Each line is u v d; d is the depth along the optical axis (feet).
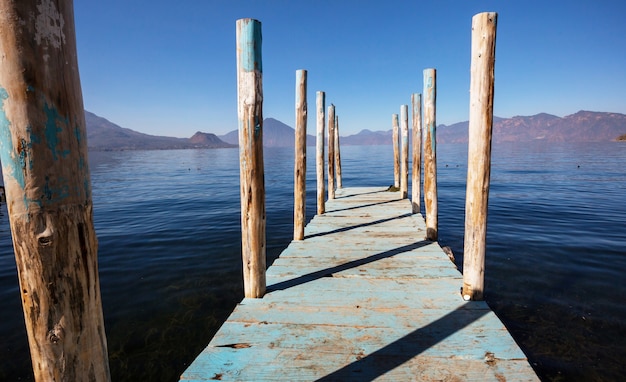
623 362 11.90
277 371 8.04
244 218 11.55
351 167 121.49
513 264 21.27
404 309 10.88
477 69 10.25
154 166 144.36
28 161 3.51
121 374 11.82
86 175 4.08
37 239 3.66
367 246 17.98
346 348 8.87
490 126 10.49
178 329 14.56
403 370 8.01
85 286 4.10
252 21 10.54
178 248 26.07
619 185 59.47
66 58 3.67
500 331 9.53
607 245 24.84
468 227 11.21
